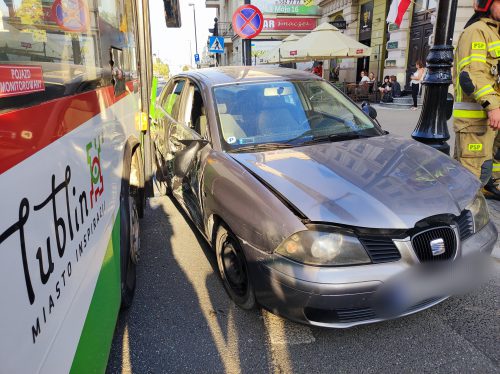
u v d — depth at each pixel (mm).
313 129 3627
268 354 2574
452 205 2562
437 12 4742
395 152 3215
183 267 3693
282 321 2879
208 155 3348
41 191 1281
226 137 3404
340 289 2264
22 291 1101
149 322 2918
